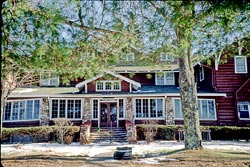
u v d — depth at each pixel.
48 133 18.91
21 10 5.90
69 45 6.12
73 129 18.83
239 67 22.14
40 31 6.05
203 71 24.17
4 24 6.02
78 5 5.40
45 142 18.47
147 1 4.60
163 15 4.82
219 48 11.30
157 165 8.42
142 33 5.55
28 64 6.68
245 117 21.44
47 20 6.00
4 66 6.36
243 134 19.19
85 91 21.77
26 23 6.07
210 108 21.59
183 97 11.57
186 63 11.67
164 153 11.09
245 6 4.17
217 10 4.43
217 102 21.58
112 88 22.03
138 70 22.83
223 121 21.27
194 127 11.30
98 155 11.20
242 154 10.65
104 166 8.31
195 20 4.98
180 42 5.44
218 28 7.40
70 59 6.61
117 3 4.77
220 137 19.34
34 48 6.27
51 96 20.92
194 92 11.59
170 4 4.45
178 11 4.55
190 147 11.20
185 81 11.58
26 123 20.97
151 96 21.42
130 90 21.92
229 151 11.54
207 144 16.03
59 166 8.33
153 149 13.15
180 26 5.14
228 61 22.22
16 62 6.57
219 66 22.09
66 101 21.69
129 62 6.85
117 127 21.20
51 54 6.39
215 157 9.67
